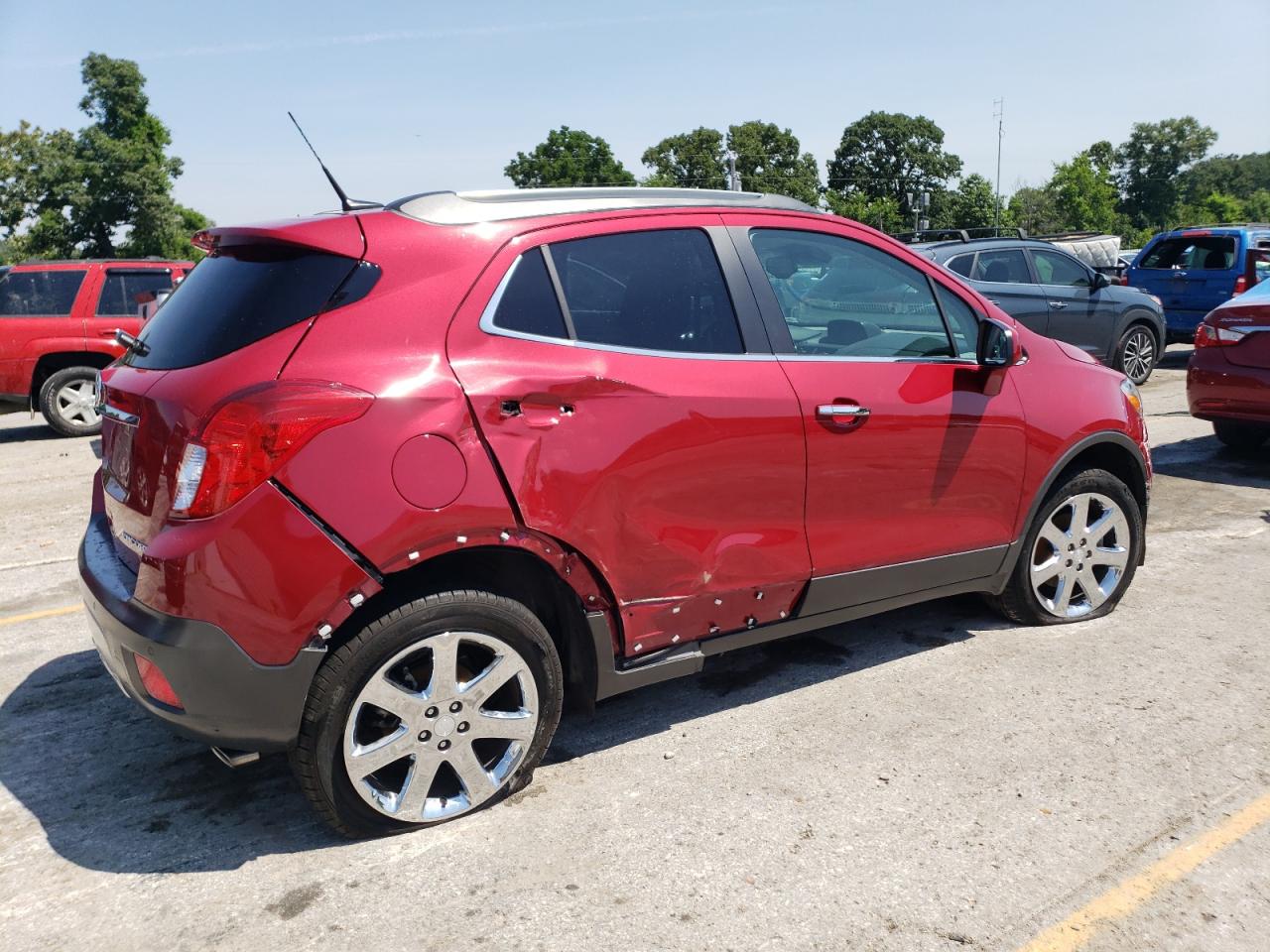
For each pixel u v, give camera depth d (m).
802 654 4.25
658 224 3.28
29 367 10.69
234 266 2.93
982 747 3.40
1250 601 4.77
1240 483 7.20
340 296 2.72
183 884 2.72
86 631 4.72
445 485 2.70
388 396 2.64
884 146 110.25
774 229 3.55
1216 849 2.80
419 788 2.87
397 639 2.70
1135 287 14.76
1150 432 9.27
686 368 3.17
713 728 3.59
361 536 2.59
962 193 98.25
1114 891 2.63
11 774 3.35
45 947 2.48
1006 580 4.22
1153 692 3.80
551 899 2.62
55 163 66.06
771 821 2.97
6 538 6.47
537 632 2.95
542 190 3.21
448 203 3.01
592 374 2.96
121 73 67.94
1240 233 13.68
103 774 3.34
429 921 2.54
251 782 3.28
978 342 3.80
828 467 3.47
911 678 3.97
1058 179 98.25
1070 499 4.34
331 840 2.92
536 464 2.84
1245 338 7.29
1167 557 5.48
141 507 2.73
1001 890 2.64
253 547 2.52
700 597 3.28
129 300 11.06
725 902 2.60
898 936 2.46
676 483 3.13
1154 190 147.38
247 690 2.57
